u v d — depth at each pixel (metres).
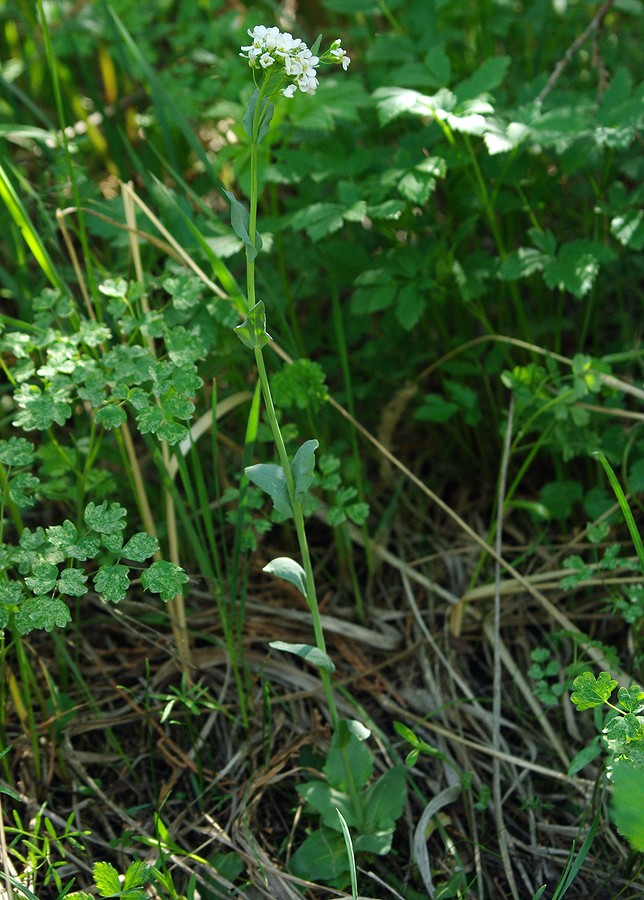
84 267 1.38
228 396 1.28
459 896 1.06
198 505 1.27
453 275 1.28
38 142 1.30
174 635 1.19
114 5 1.46
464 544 1.31
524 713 1.19
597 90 1.34
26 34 1.49
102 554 1.23
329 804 1.09
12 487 1.07
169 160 1.35
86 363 1.08
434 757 1.17
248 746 1.15
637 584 1.22
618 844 1.10
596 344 1.33
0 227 1.32
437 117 1.17
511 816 1.13
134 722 1.18
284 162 1.26
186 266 1.20
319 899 1.08
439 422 1.33
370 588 1.28
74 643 1.20
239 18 1.45
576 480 1.30
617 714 1.03
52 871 1.04
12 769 1.13
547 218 1.38
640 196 1.21
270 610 1.24
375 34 1.42
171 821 1.12
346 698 1.20
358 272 1.29
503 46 1.53
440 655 1.21
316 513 1.27
